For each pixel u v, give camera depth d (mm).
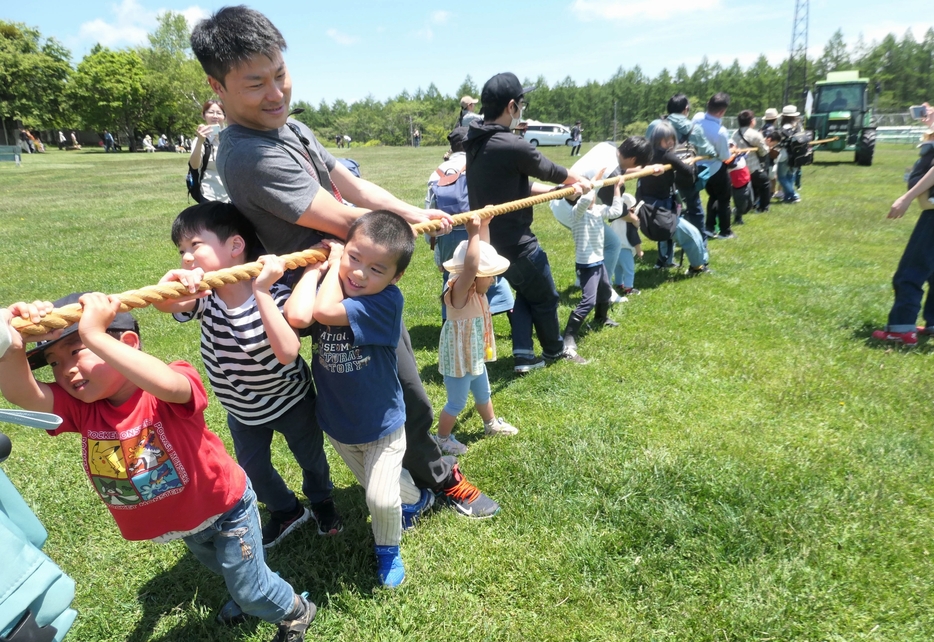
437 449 2967
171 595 2652
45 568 1421
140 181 23000
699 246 7164
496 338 5594
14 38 61438
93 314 1605
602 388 4438
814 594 2525
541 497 3168
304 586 2670
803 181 16078
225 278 1916
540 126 45312
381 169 24172
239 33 1921
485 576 2664
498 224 4301
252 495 2150
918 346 5047
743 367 4730
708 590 2570
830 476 3285
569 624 2434
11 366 1614
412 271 7973
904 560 2697
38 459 3713
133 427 1844
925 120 4957
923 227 4941
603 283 5445
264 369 2283
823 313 5867
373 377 2414
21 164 35844
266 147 2090
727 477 3279
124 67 63656
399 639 2379
